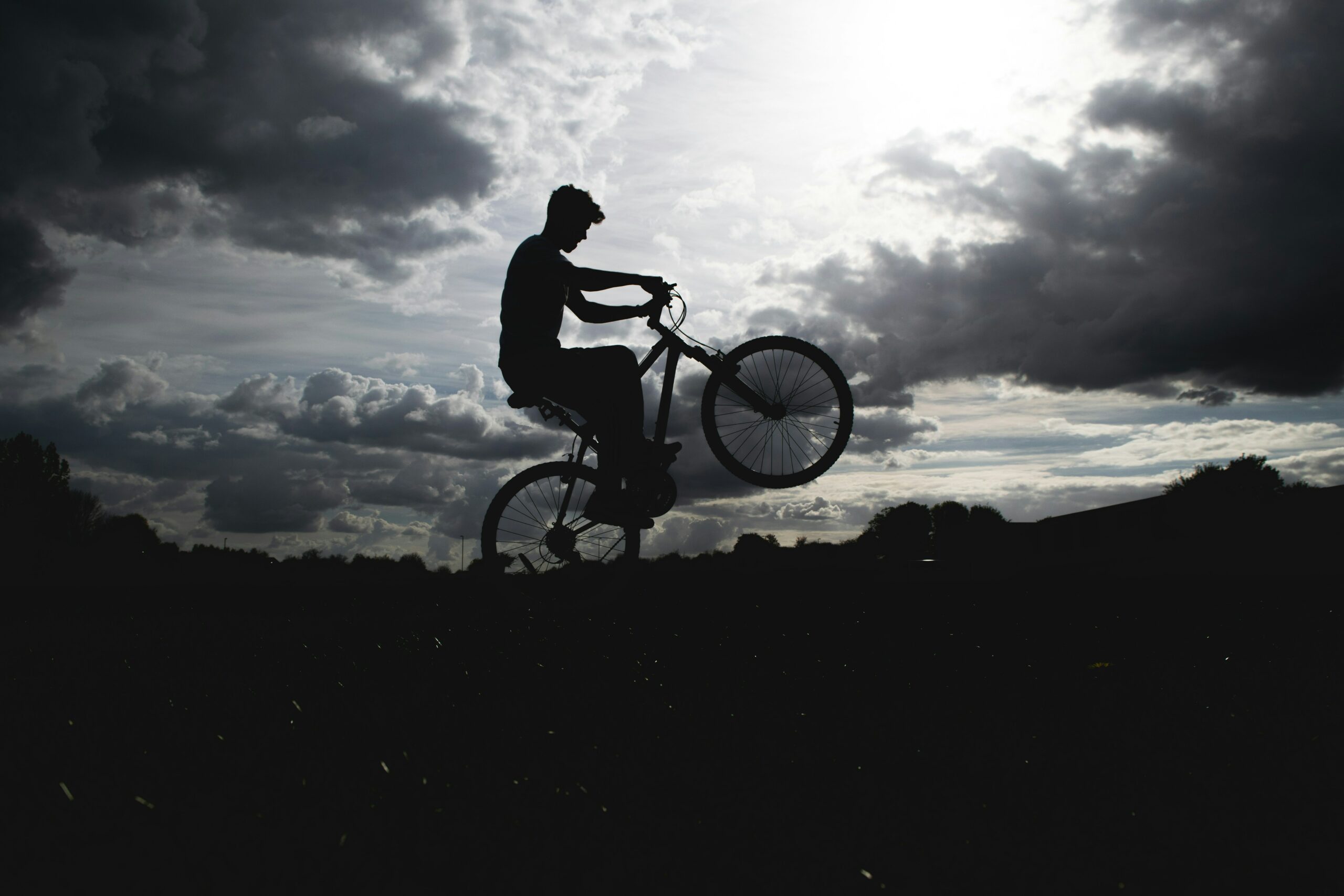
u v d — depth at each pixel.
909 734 1.99
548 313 3.73
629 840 1.39
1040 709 2.21
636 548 4.11
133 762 1.82
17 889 1.20
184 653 3.33
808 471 3.89
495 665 2.95
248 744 1.95
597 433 3.81
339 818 1.49
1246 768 1.69
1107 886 1.22
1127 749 1.84
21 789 1.62
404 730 2.07
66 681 2.74
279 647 3.44
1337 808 1.46
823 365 3.88
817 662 2.96
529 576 4.11
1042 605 4.65
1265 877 1.23
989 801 1.56
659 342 3.84
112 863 1.29
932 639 3.49
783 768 1.76
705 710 2.26
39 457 57.16
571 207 3.92
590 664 2.95
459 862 1.30
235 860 1.30
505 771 1.74
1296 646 3.04
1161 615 4.16
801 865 1.30
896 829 1.43
